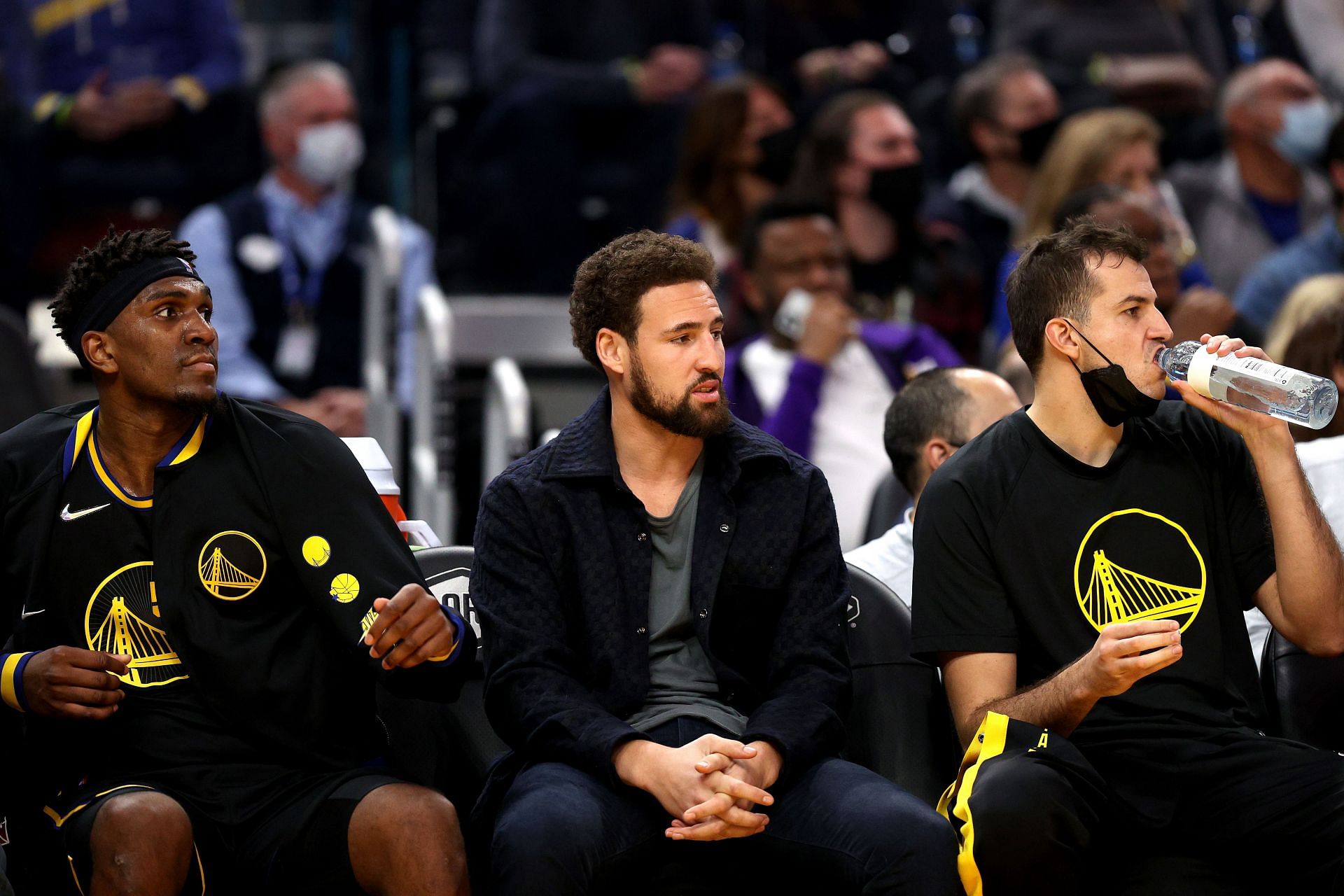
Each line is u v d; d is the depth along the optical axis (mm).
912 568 10539
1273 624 9586
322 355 19391
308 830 8781
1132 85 23000
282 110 19234
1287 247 19047
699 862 9289
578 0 22297
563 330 20453
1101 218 9867
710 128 18812
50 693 8656
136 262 9234
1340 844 8773
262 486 9312
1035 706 8922
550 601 9445
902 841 8492
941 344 16547
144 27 22547
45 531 9188
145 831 8352
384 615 8617
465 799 9984
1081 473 9578
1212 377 9195
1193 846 9266
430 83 22875
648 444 9742
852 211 18188
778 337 16328
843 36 23953
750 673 9656
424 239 20172
